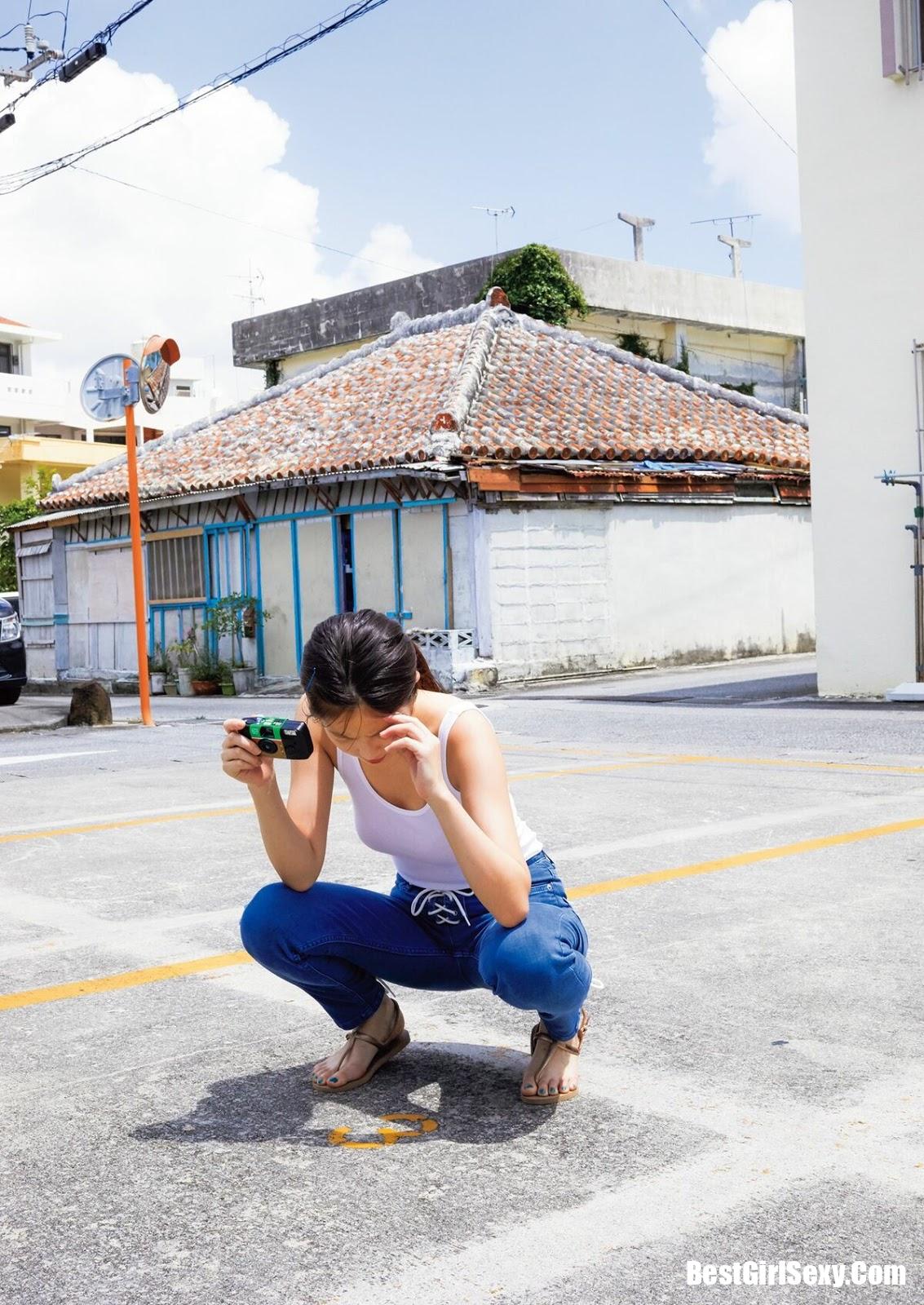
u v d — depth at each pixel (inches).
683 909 173.2
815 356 464.4
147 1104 111.3
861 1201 87.5
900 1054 116.3
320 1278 79.8
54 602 896.9
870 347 450.0
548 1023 105.7
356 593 685.9
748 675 632.4
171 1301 77.9
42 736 490.3
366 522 678.5
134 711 608.4
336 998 111.7
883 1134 98.7
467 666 615.5
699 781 289.9
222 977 150.7
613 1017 130.1
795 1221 85.0
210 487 718.5
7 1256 84.5
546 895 107.3
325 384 826.8
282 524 722.2
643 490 692.7
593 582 672.4
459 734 101.4
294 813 108.6
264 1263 82.1
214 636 770.8
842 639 464.1
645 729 406.3
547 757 350.0
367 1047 113.8
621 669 683.4
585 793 279.1
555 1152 97.3
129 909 187.3
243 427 819.4
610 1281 78.0
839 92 452.8
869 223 447.2
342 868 209.0
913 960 145.9
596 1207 87.9
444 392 687.1
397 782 101.8
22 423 2042.3
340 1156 98.3
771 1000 133.5
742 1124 101.7
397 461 612.7
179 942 167.3
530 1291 77.2
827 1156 95.0
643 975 143.9
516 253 1113.4
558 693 577.0
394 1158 97.4
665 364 1222.3
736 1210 86.8
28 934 175.0
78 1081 117.9
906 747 330.0
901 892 178.2
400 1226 86.3
